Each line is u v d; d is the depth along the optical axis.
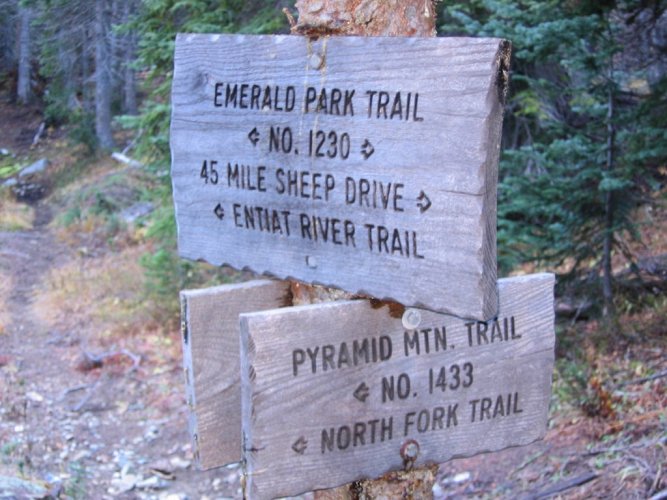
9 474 5.61
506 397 2.14
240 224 2.18
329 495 2.29
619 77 5.97
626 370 5.70
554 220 6.80
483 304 1.67
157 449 6.81
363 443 1.97
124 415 7.63
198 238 2.31
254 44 2.07
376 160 1.82
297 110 1.98
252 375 1.82
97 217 17.94
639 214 8.59
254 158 2.10
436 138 1.71
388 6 2.11
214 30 7.55
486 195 1.65
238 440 2.34
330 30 2.10
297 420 1.88
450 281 1.72
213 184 2.23
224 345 2.29
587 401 5.30
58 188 21.97
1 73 26.83
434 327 2.02
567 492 4.46
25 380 8.63
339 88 1.88
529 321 2.15
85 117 23.41
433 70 1.70
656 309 6.46
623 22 6.51
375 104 1.81
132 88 21.31
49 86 23.59
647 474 4.31
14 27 18.94
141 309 10.75
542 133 8.43
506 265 6.17
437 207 1.72
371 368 1.96
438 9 7.55
